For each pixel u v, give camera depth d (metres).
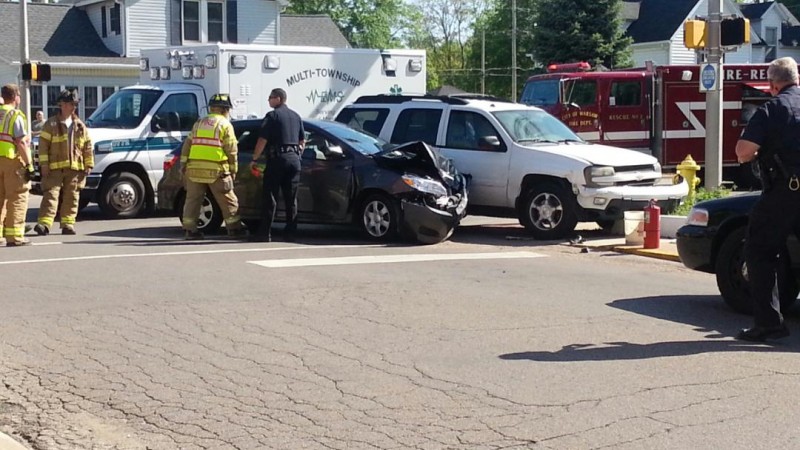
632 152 14.41
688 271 11.30
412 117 15.28
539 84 23.41
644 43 52.88
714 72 16.23
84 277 10.12
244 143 14.37
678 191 14.10
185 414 5.95
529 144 14.26
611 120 23.05
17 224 12.51
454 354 7.23
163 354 7.25
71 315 8.42
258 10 40.38
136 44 37.97
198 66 17.98
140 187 17.08
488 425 5.68
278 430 5.66
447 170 13.64
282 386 6.47
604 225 14.75
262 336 7.77
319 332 7.90
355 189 13.50
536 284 10.13
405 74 20.22
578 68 24.25
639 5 55.25
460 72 69.88
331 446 5.39
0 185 12.52
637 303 9.20
